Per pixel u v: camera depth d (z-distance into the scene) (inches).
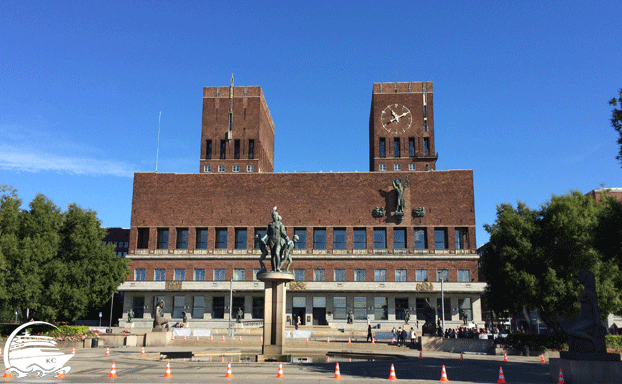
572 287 1840.6
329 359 1531.7
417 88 4527.6
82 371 1062.4
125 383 850.1
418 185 3764.8
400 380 933.2
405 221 3703.3
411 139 4483.3
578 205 2039.9
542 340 1834.4
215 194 3838.6
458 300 3531.0
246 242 3764.8
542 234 1989.4
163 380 898.7
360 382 885.8
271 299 1369.3
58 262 2351.1
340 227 3730.3
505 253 1980.8
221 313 3604.8
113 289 2650.1
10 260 2214.6
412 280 3585.1
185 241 3806.6
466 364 1370.6
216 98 4532.5
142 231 3858.3
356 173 3814.0
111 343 2003.0
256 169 4392.2
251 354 1612.9
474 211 3681.1
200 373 1033.5
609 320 3129.9
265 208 3794.3
